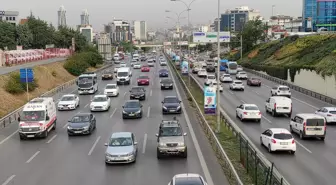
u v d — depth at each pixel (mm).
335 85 50656
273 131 24172
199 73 82125
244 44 128625
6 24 94000
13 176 19578
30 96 50812
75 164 21656
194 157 22422
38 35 107188
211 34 79062
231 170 18016
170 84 57281
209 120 33688
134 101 38000
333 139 28203
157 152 22469
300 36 94250
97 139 27969
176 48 185375
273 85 68500
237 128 31500
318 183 18094
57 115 38719
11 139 28562
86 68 89688
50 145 26422
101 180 18688
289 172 19859
